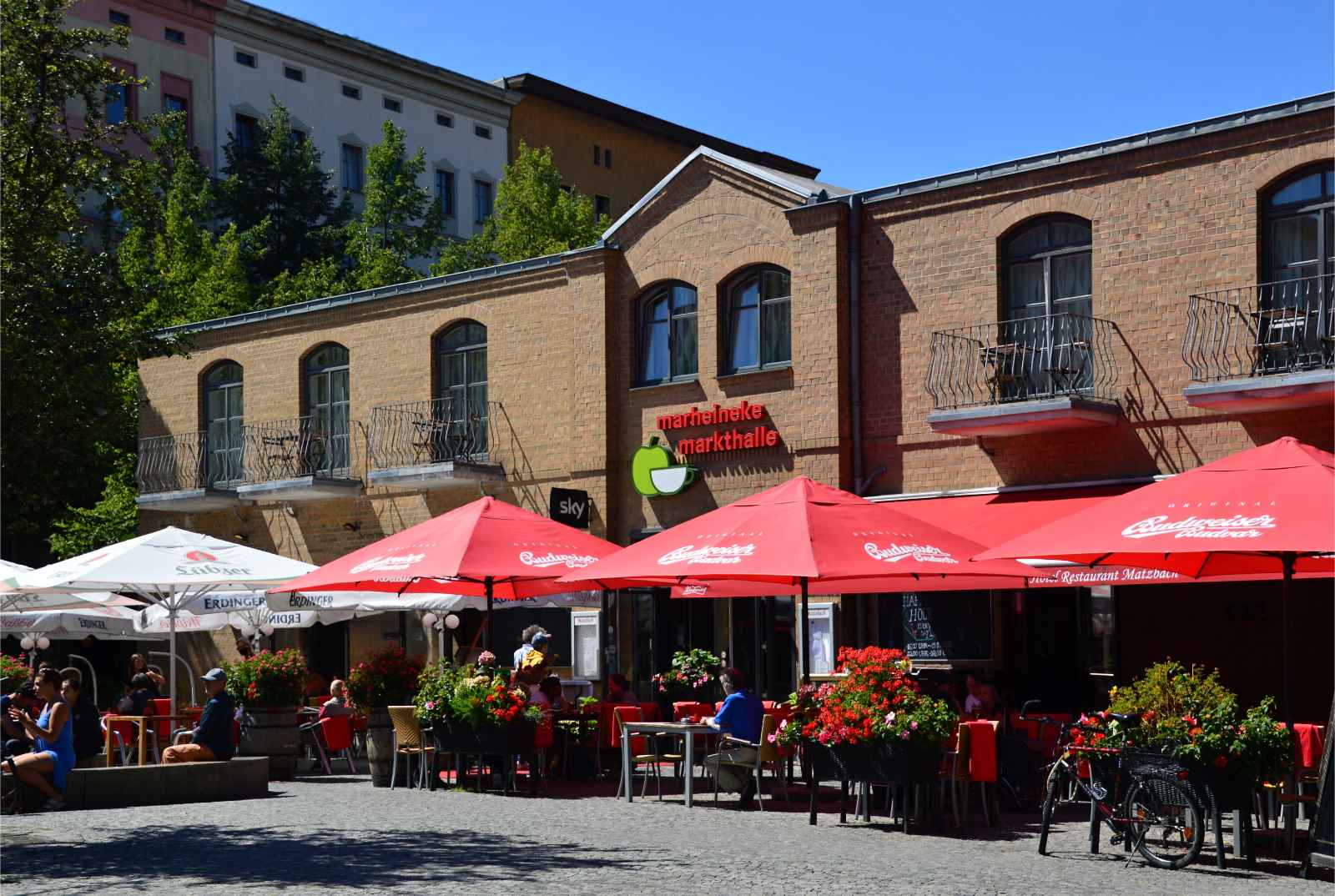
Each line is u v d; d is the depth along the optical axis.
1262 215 19.48
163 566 18.67
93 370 18.19
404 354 28.58
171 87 52.50
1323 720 18.53
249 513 30.91
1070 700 20.36
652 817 14.46
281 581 19.38
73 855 11.79
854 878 10.46
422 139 61.12
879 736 13.45
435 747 17.31
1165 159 20.22
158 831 13.34
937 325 22.12
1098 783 12.02
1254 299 19.33
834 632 22.67
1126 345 20.47
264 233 49.59
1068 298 21.16
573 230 43.59
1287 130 19.14
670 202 25.00
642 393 25.17
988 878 10.58
